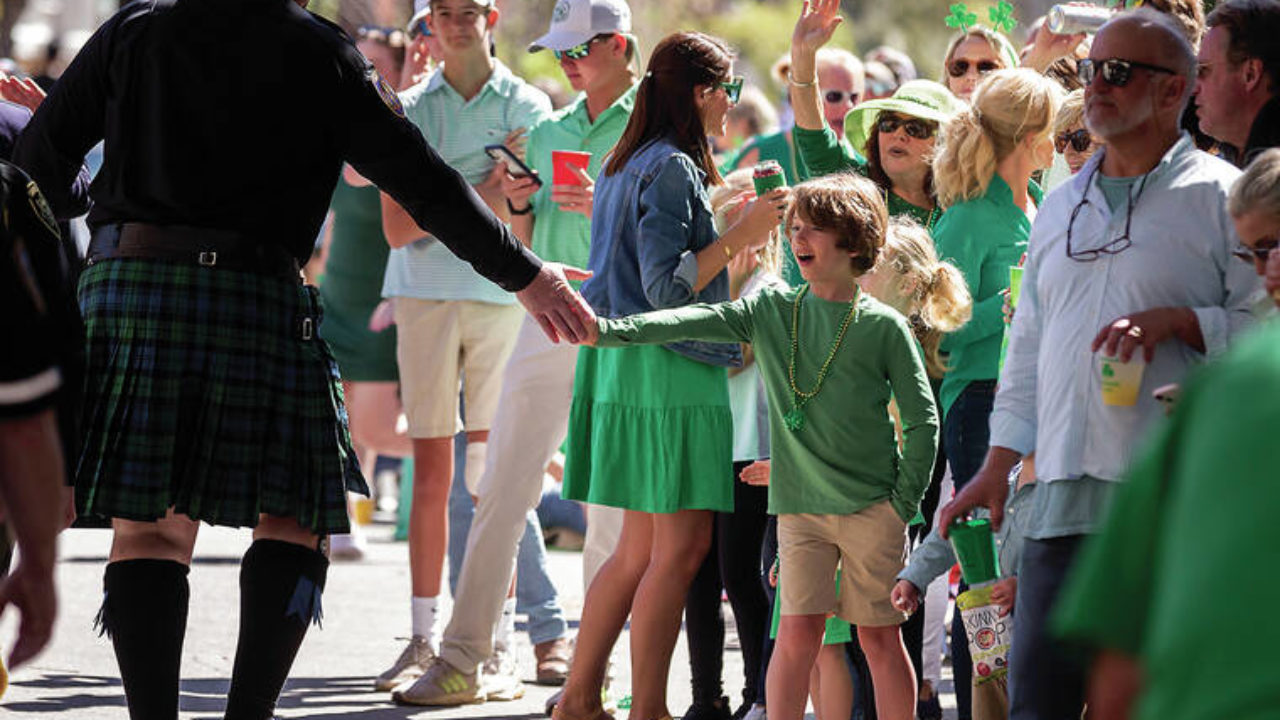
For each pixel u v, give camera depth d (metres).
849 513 14.02
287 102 12.23
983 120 16.02
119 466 11.74
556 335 13.73
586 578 18.11
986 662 13.44
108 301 12.02
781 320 14.23
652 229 15.26
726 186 18.31
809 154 18.55
